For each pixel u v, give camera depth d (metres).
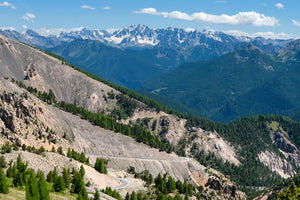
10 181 147.12
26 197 131.25
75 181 163.62
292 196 152.25
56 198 144.12
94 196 163.88
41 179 147.88
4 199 124.44
